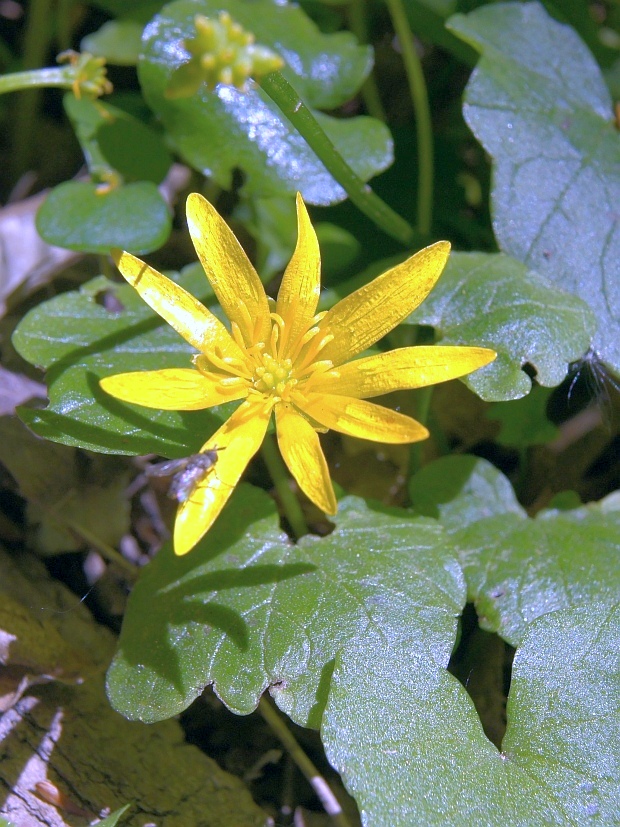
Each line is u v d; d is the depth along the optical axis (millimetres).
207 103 174
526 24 185
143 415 147
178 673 142
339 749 132
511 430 180
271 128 174
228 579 148
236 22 180
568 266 167
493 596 153
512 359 151
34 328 157
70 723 152
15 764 146
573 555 155
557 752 136
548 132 174
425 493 165
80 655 159
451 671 163
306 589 146
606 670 140
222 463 135
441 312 156
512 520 162
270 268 194
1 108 219
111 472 176
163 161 187
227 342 143
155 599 148
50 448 173
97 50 206
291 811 156
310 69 182
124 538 176
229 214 202
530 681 140
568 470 189
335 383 142
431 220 200
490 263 161
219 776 154
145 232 171
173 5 178
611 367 162
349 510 156
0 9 237
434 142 211
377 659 139
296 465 136
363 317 143
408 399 183
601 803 133
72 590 170
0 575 166
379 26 232
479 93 173
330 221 199
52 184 216
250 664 141
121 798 148
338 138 178
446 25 181
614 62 213
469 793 132
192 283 168
